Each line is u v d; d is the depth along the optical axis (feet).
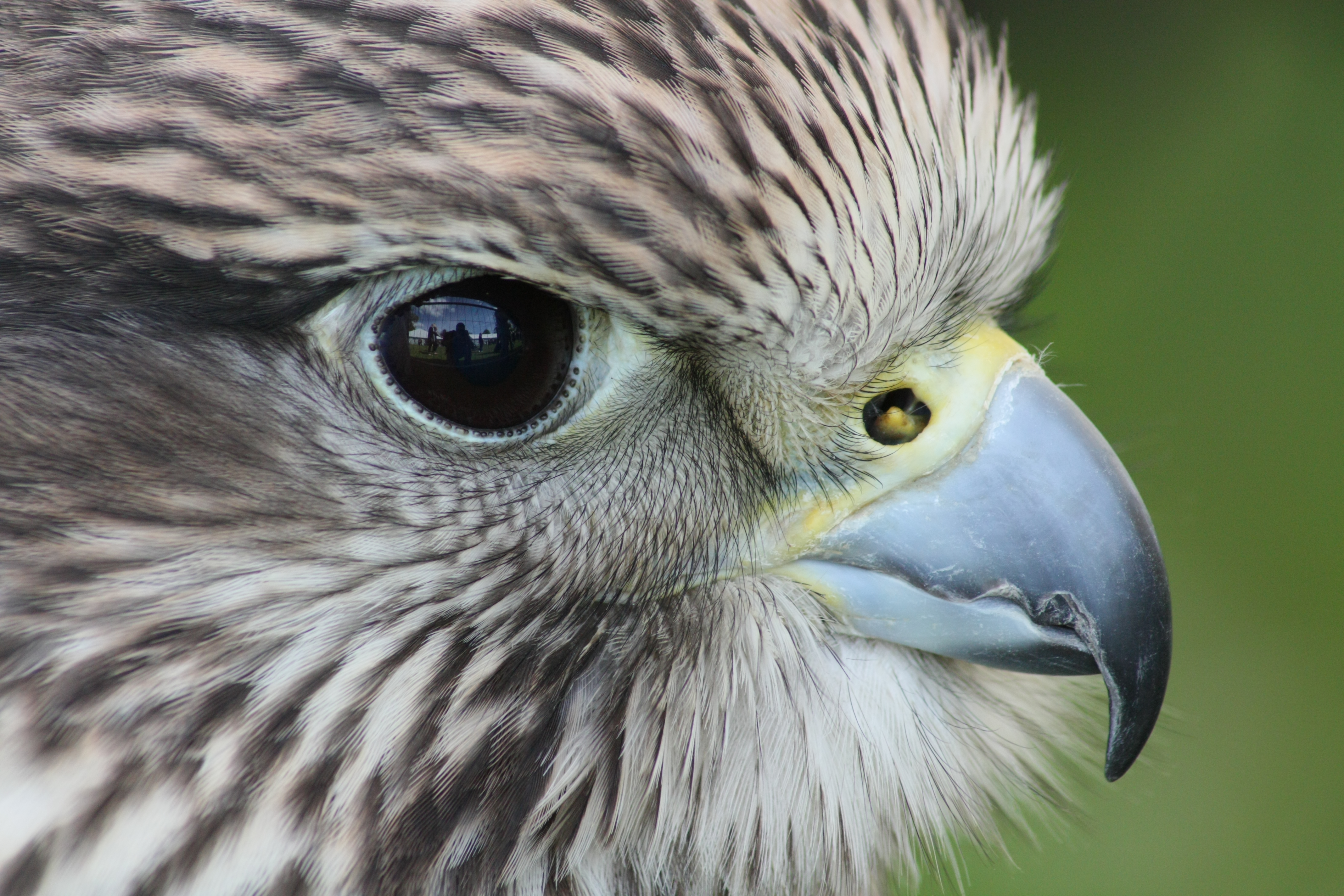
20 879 2.56
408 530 2.56
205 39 2.54
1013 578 2.60
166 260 2.54
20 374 2.55
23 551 2.55
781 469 2.59
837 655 2.60
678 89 2.55
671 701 2.58
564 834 2.58
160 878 2.56
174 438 2.55
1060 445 2.60
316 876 2.57
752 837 2.60
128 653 2.55
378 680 2.56
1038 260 2.65
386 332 2.55
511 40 2.54
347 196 2.54
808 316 2.57
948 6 2.61
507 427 2.56
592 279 2.55
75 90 2.54
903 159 2.58
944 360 2.60
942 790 2.61
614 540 2.57
